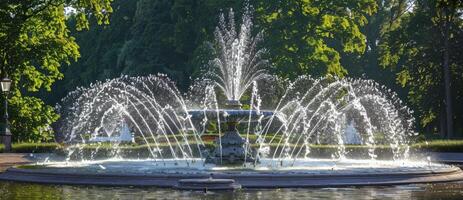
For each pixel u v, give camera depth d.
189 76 57.56
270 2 54.28
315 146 32.19
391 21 69.75
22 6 42.44
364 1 56.38
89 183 18.17
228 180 17.00
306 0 54.84
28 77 45.16
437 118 62.72
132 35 64.81
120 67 61.78
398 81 63.97
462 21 59.56
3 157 31.09
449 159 29.36
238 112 23.08
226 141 23.77
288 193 16.16
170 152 31.83
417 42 59.31
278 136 41.12
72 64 69.88
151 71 58.56
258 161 24.36
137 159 29.39
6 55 43.06
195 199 14.90
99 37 66.94
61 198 15.21
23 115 44.19
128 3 66.75
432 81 59.66
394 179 18.36
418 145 33.34
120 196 15.55
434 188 17.33
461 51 58.59
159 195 15.73
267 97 52.69
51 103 74.12
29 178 19.33
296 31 53.81
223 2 55.25
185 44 58.78
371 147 31.31
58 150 33.03
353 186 17.75
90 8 44.78
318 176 17.89
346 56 75.00
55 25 45.09
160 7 61.34
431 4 57.41
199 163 25.09
